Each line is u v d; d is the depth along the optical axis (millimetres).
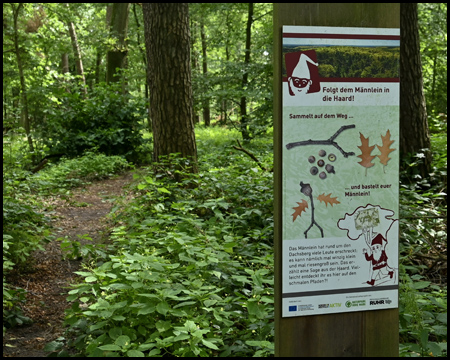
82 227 7488
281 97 1997
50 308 4418
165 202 6297
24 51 16688
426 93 17641
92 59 28766
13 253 5191
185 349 2908
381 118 2070
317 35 2000
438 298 3430
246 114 15977
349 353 2115
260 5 18219
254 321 3229
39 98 16281
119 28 20312
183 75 7344
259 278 3459
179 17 7305
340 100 2033
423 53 16938
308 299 2059
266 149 13352
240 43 24734
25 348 3600
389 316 2137
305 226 2037
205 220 5875
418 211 5820
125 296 3547
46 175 11500
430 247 5289
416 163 7324
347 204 2064
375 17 2049
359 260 2088
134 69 21234
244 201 6273
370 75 2051
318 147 2025
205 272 3949
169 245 4336
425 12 16703
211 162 9805
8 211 6094
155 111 7426
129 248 4824
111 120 15891
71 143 15289
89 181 12305
